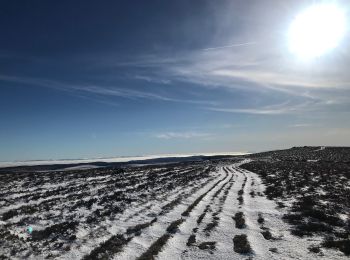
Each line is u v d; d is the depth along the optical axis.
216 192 31.59
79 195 30.16
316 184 32.47
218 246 14.42
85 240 15.80
